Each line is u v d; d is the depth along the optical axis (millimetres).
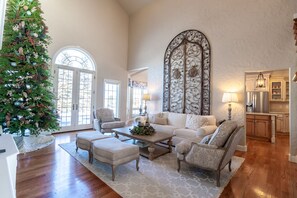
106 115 5156
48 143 4062
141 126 3738
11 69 3346
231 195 2092
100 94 6426
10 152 909
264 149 4152
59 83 5328
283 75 6402
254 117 5301
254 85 6406
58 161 2990
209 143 2500
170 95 5590
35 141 4117
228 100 3980
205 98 4754
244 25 4113
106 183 2295
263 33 3840
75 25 5645
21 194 1979
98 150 2596
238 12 4215
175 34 5539
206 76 4738
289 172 2785
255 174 2693
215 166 2309
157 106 5984
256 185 2344
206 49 4746
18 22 3453
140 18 6805
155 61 6129
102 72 6469
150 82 6266
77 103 5809
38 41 3695
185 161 2619
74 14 5621
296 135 3320
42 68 3688
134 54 6988
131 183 2312
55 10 5168
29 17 3551
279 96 6461
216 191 2172
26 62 3449
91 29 6086
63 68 5426
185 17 5289
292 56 3484
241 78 4133
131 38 7176
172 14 5652
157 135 3588
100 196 1993
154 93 6102
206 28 4785
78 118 5852
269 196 2084
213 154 2338
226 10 4422
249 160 3348
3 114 3268
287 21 3557
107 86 6668
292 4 3518
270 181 2467
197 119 4246
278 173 2742
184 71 5215
